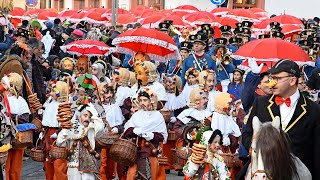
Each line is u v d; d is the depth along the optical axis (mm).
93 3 96875
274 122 11359
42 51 23234
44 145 18125
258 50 17859
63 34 31984
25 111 17141
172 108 21859
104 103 19156
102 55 25594
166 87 22016
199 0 79562
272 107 12695
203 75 20078
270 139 11055
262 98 12945
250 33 32312
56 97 18328
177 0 81000
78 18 47125
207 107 19016
